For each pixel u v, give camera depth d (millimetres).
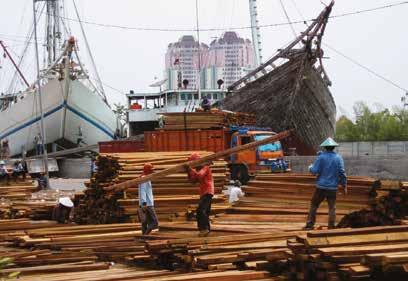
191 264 10492
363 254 8508
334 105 50219
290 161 34312
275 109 43406
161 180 17859
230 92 49344
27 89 52094
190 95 50719
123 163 18172
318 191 12930
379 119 87688
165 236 13211
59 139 52750
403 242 9219
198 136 34312
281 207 15766
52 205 19297
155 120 51469
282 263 9281
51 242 13625
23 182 30125
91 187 18422
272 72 43188
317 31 41688
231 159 31297
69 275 10516
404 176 30219
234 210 15977
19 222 15828
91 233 14602
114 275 10352
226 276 9070
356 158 31609
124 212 17281
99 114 54250
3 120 54156
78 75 51562
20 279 10062
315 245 8711
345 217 13930
